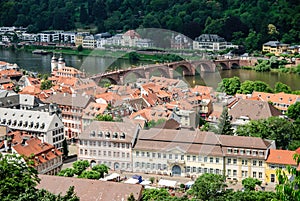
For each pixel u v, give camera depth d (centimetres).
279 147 18500
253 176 16862
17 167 7094
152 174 13150
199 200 10719
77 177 13350
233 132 18975
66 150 18675
